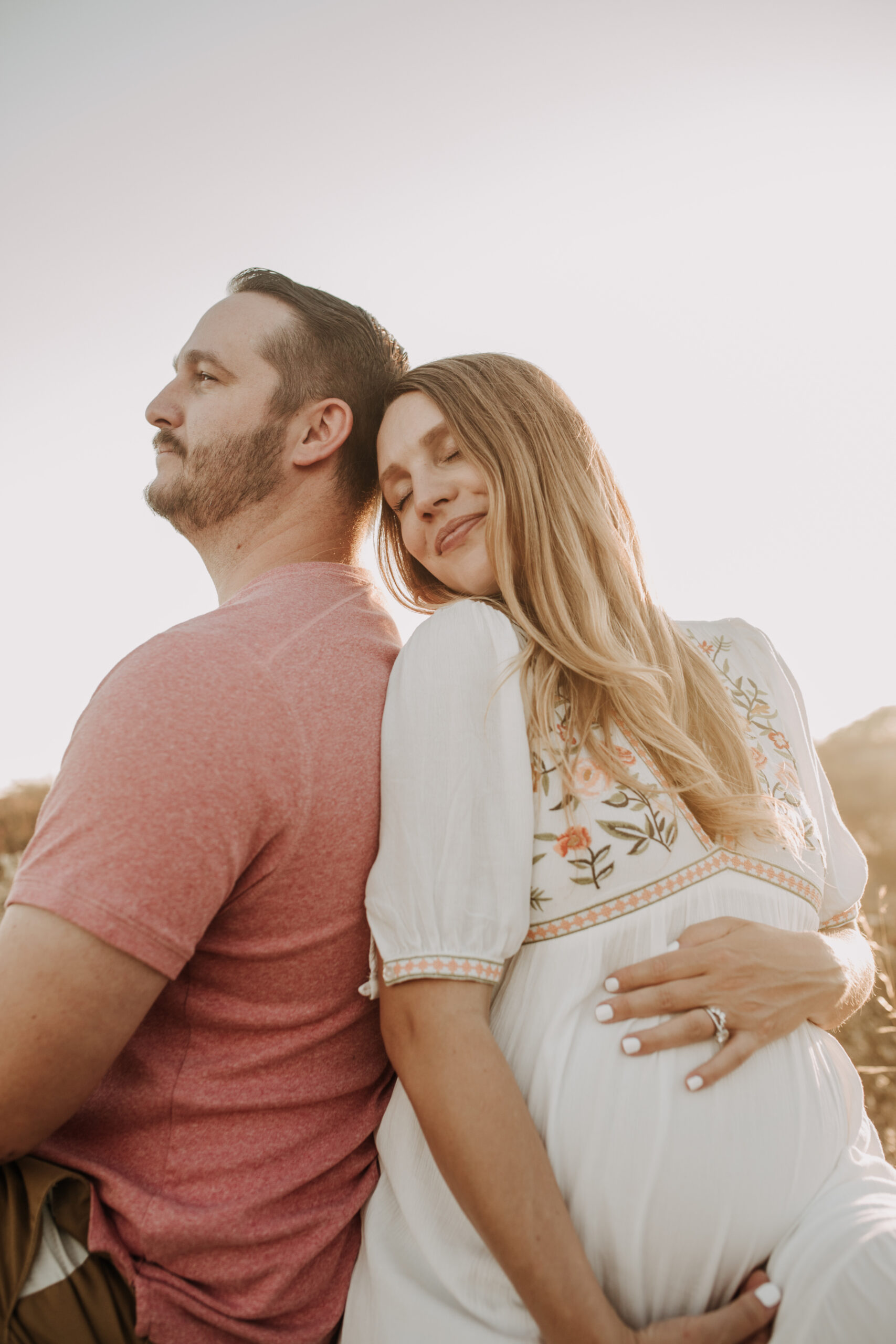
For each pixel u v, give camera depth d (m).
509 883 1.21
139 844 1.07
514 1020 1.25
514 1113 1.08
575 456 1.63
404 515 1.72
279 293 1.87
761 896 1.36
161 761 1.10
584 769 1.32
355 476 1.86
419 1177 1.24
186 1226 1.11
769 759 1.55
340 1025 1.30
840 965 1.35
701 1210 1.11
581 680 1.40
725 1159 1.14
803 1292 1.07
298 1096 1.25
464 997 1.14
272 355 1.79
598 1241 1.12
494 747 1.29
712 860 1.33
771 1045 1.26
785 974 1.26
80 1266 1.10
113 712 1.14
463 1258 1.17
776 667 1.71
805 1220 1.14
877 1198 1.17
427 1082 1.11
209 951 1.21
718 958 1.23
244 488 1.79
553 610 1.48
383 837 1.27
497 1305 1.13
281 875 1.21
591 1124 1.15
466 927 1.17
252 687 1.21
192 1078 1.19
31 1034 1.02
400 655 1.43
